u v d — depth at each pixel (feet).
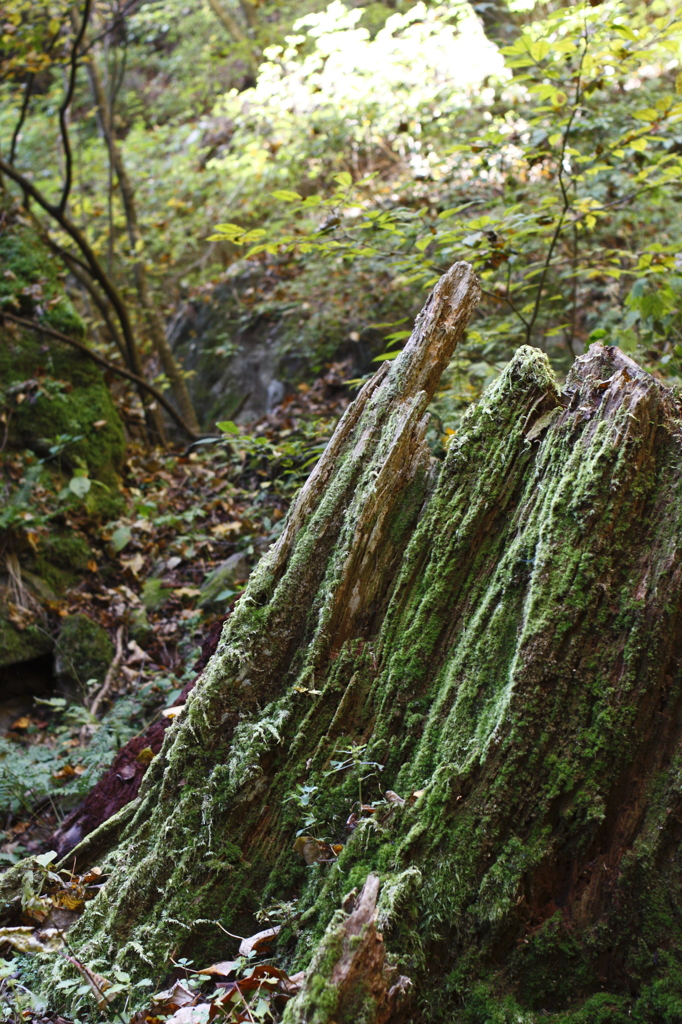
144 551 17.63
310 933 5.66
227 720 6.68
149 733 8.58
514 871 5.42
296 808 6.26
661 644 5.75
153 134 40.83
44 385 18.61
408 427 7.16
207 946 5.98
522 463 6.63
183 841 6.33
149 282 36.14
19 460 17.46
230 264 33.19
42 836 10.33
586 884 5.56
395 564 6.90
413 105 23.48
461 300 7.63
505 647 6.06
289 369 26.91
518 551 6.23
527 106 21.26
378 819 5.86
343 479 7.25
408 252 14.21
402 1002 4.96
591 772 5.60
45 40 23.70
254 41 37.76
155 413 25.14
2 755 11.28
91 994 5.72
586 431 6.30
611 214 16.20
